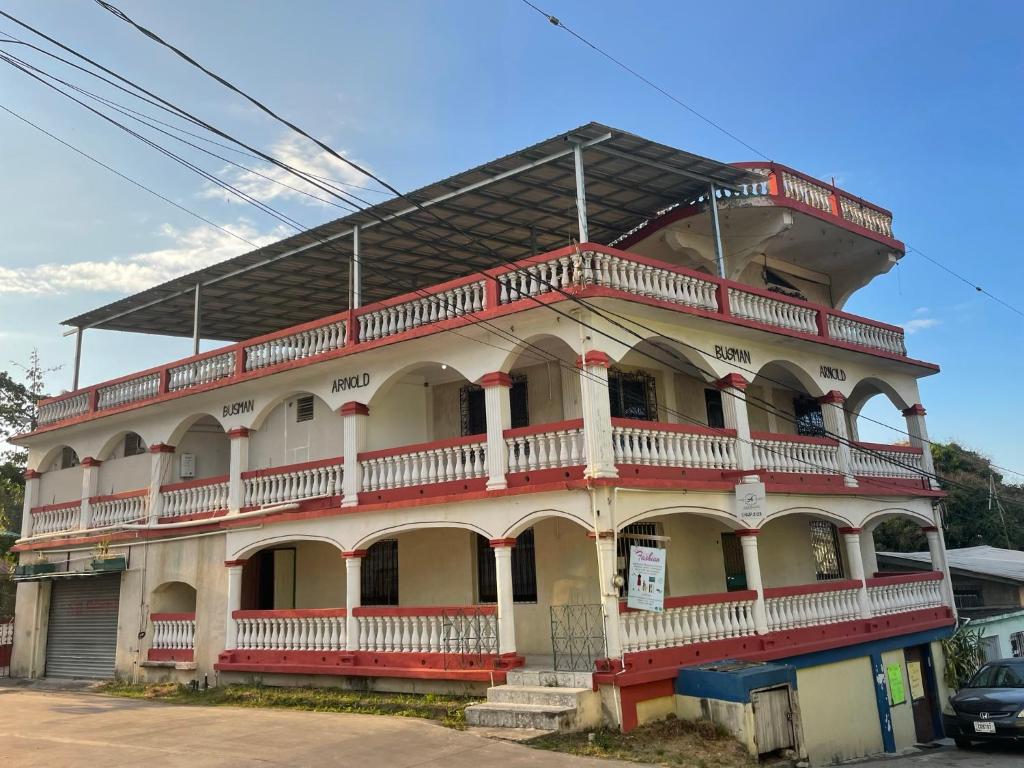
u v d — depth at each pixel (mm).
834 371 18281
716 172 15867
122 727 12578
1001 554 28578
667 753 10875
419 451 15070
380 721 12469
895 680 17562
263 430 18719
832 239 19391
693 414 17906
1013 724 14391
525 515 13352
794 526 19578
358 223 16797
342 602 18141
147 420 20438
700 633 13430
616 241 19109
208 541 18141
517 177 15164
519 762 9906
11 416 32812
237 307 21812
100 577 20844
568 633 14789
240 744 10938
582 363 13195
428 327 14648
